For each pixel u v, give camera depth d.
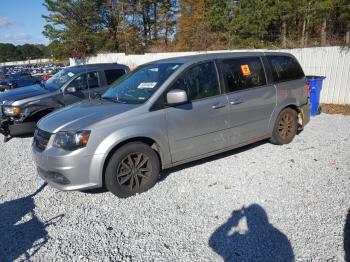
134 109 3.95
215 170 4.71
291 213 3.44
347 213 3.38
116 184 3.87
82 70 7.70
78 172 3.64
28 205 3.93
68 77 7.60
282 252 2.83
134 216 3.55
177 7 35.25
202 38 27.19
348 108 9.38
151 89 4.22
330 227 3.15
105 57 21.39
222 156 5.28
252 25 23.59
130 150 3.90
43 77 20.11
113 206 3.79
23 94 7.23
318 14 18.70
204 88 4.50
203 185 4.23
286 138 5.73
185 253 2.89
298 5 20.53
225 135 4.75
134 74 4.98
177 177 4.51
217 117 4.58
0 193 4.31
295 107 5.86
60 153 3.65
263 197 3.82
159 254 2.89
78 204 3.89
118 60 20.14
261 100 5.13
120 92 4.64
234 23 25.39
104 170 3.84
